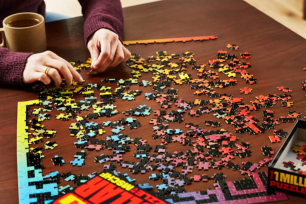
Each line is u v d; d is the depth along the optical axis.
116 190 0.90
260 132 1.07
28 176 0.95
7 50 1.36
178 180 0.93
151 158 0.99
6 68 1.30
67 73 1.28
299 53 1.44
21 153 1.03
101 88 1.28
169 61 1.41
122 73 1.36
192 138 1.06
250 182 0.92
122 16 1.63
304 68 1.35
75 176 0.95
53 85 1.31
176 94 1.24
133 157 1.00
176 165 0.97
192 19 1.67
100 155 1.01
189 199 0.88
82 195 0.89
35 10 1.74
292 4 3.02
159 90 1.26
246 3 1.80
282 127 1.09
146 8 1.78
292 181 0.87
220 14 1.71
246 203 0.87
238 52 1.45
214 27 1.61
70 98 1.24
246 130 1.08
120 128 1.10
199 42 1.52
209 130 1.08
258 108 1.16
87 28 1.49
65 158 1.01
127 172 0.96
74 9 2.29
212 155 1.00
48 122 1.14
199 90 1.25
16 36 1.40
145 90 1.27
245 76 1.31
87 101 1.22
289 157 0.96
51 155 1.02
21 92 1.29
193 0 1.84
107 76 1.35
